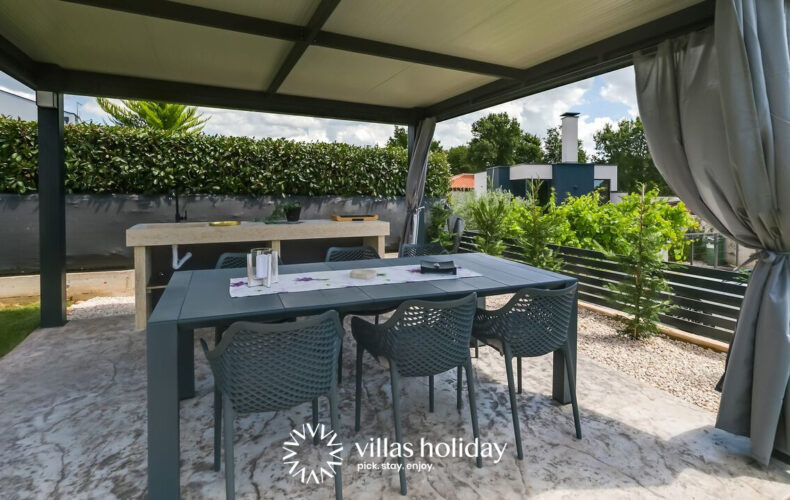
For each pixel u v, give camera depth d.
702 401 2.79
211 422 2.53
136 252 3.88
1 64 3.38
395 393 2.03
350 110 5.41
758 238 2.30
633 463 2.14
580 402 2.77
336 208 7.45
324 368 1.90
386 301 2.20
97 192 5.90
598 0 2.63
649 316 3.85
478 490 1.94
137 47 3.56
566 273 5.31
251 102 4.88
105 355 3.55
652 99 2.77
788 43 2.12
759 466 2.13
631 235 3.99
